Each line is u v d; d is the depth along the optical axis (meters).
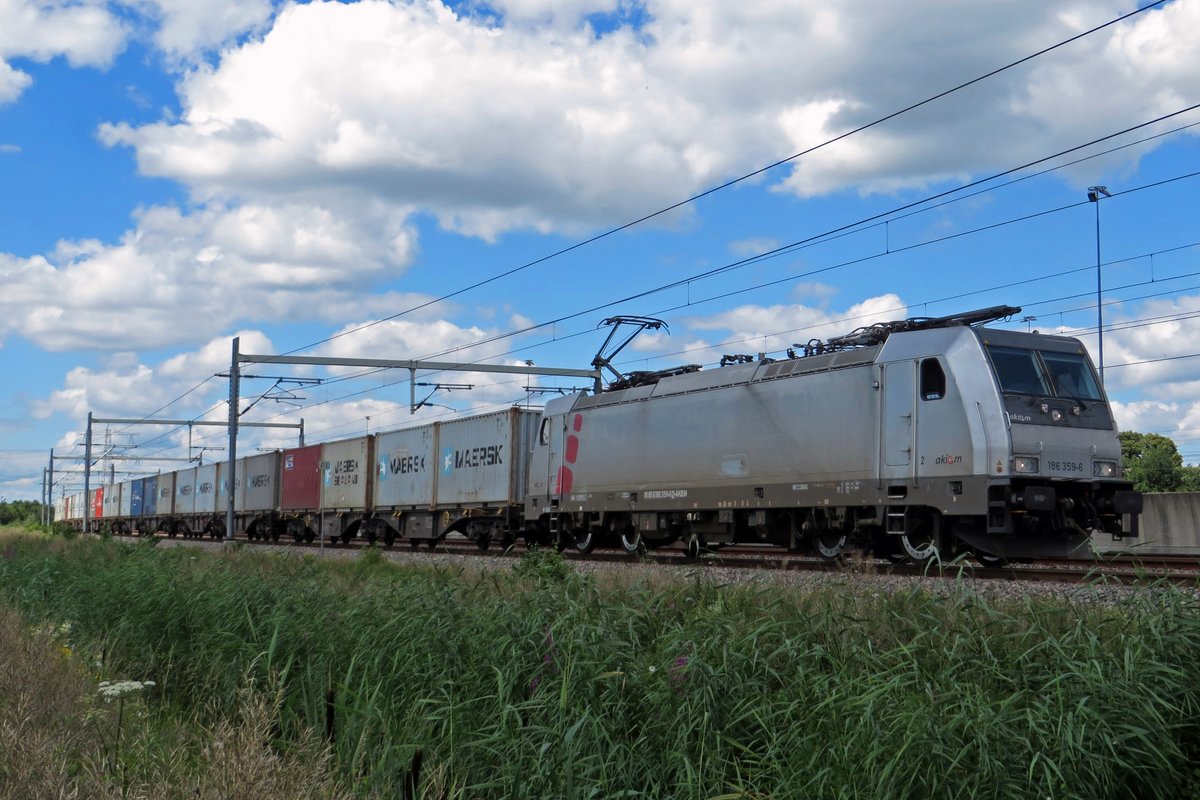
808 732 6.85
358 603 10.65
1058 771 5.96
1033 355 17.34
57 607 14.41
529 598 10.05
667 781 6.92
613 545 27.42
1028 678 7.28
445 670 8.53
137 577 13.26
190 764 6.49
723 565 20.94
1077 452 16.95
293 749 6.46
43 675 7.82
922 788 6.16
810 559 21.00
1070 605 8.55
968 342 17.19
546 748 6.75
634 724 7.51
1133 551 20.48
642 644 8.97
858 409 18.72
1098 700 6.69
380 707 8.19
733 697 7.29
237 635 10.43
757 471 20.84
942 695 6.73
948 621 8.33
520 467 30.50
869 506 18.56
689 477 22.67
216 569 15.02
